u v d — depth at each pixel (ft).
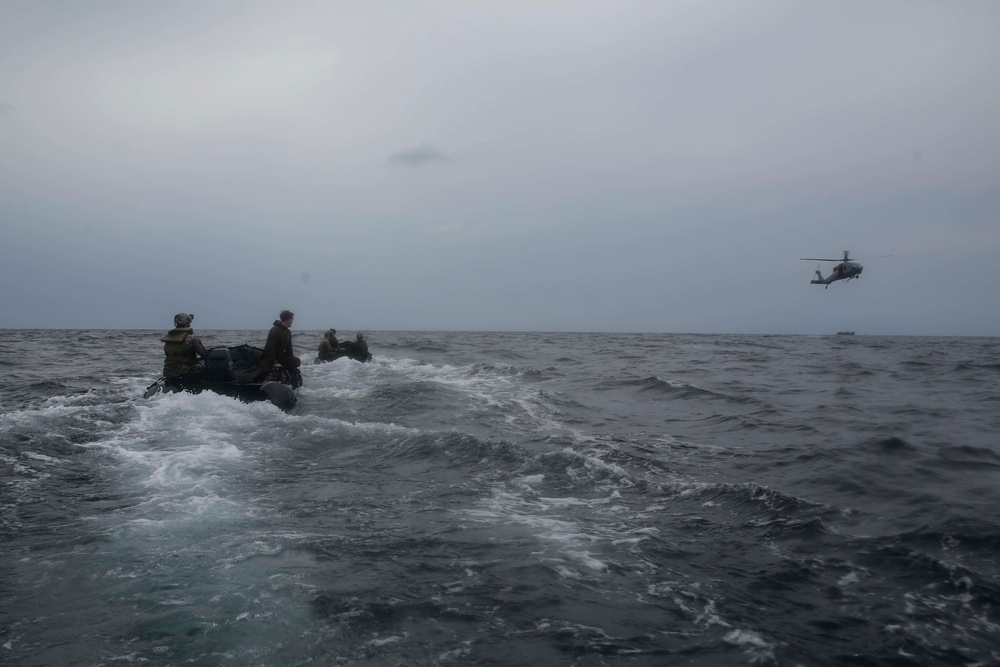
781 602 12.94
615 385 50.85
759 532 16.90
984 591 13.34
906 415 36.88
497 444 25.14
